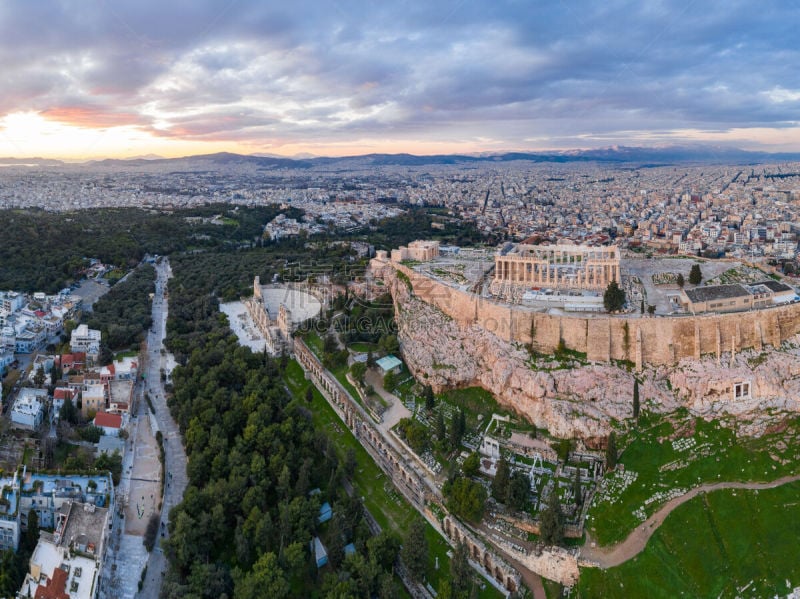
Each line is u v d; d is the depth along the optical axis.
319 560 156.50
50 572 138.00
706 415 180.88
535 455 181.25
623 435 178.12
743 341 194.38
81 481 163.75
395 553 155.75
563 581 149.12
